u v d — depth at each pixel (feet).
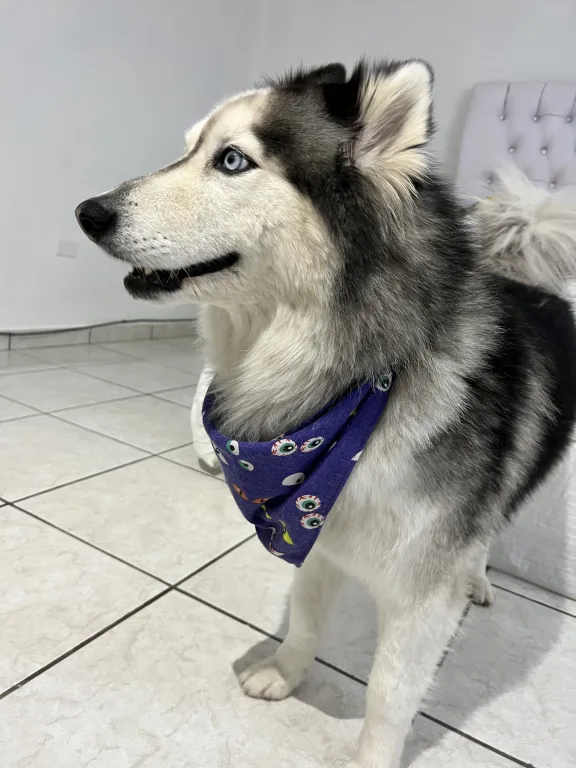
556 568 5.73
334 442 3.22
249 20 16.10
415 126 3.22
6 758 3.33
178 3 13.74
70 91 11.84
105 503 6.29
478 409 3.36
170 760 3.47
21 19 10.62
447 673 4.50
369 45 14.98
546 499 5.61
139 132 13.60
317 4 15.57
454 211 3.67
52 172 11.89
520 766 3.71
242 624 4.72
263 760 3.57
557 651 4.88
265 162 3.26
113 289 14.08
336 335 3.22
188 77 14.60
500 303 3.84
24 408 8.77
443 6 13.87
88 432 8.18
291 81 3.76
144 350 13.99
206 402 3.89
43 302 12.48
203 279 3.40
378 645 3.55
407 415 3.19
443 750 3.79
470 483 3.31
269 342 3.43
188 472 7.30
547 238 4.78
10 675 3.89
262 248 3.28
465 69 13.82
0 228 11.23
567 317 5.02
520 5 13.00
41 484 6.51
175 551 5.57
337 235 3.20
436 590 3.34
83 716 3.67
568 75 12.71
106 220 3.31
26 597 4.66
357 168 3.31
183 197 3.31
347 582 5.52
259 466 3.35
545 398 4.16
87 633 4.37
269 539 3.84
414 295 3.26
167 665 4.19
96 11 11.90
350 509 3.29
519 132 12.70
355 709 4.06
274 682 4.08
